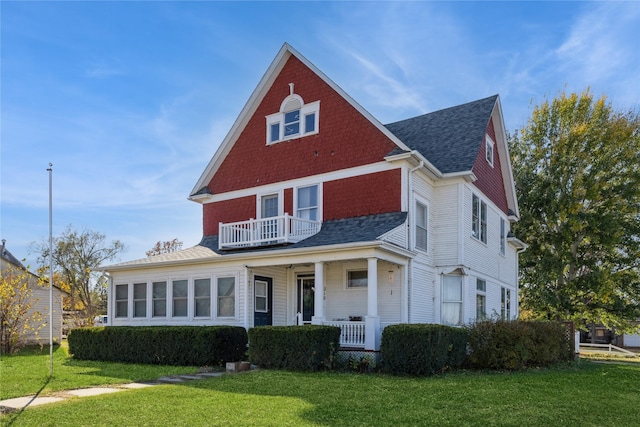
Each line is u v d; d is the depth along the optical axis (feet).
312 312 55.47
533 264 94.68
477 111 63.26
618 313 90.94
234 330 46.91
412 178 51.03
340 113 55.42
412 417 23.97
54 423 22.52
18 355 59.93
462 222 53.93
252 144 62.49
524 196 95.66
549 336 50.16
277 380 34.71
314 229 52.75
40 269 82.79
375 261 43.32
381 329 44.86
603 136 89.76
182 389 31.09
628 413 26.84
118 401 27.14
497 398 29.17
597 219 87.97
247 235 54.85
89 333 53.78
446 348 40.09
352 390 30.78
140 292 60.13
